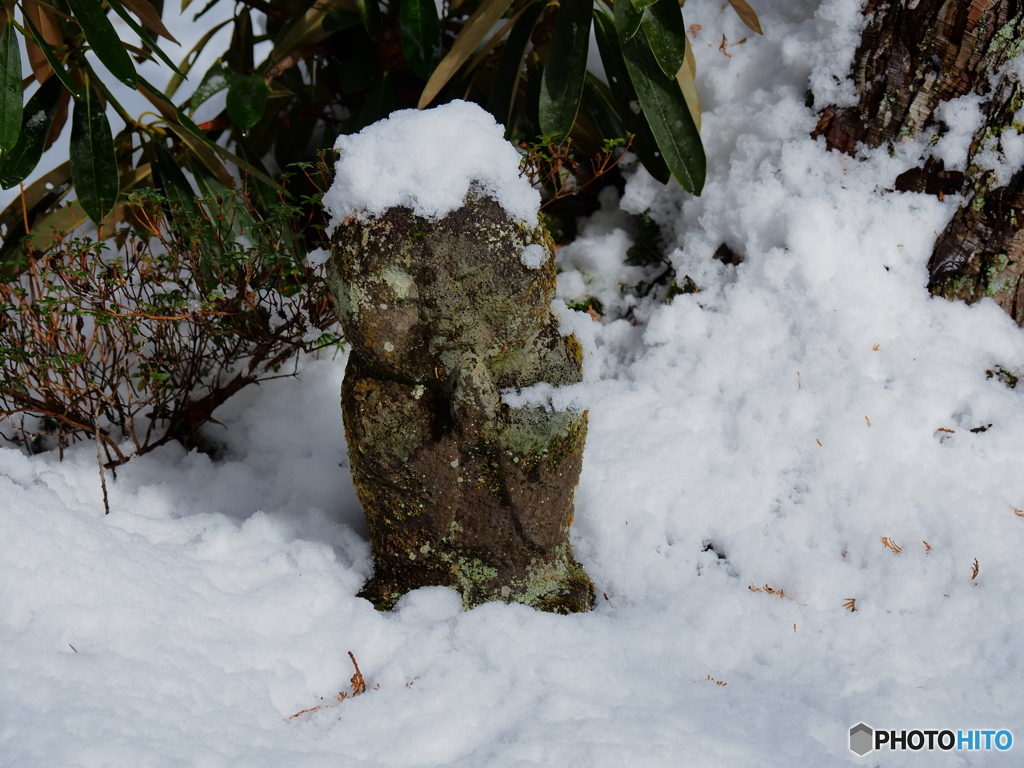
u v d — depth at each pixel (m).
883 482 2.34
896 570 2.13
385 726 1.72
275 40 3.02
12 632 1.71
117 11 2.32
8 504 1.93
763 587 2.18
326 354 2.94
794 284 2.66
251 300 2.50
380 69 3.19
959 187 2.57
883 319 2.60
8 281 2.57
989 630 1.97
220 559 2.15
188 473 2.57
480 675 1.84
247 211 2.69
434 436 1.94
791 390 2.55
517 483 1.97
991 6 2.44
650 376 2.73
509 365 1.93
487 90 3.33
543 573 2.13
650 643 1.99
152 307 2.46
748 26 2.82
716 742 1.64
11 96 2.31
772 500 2.39
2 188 2.49
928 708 1.76
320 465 2.59
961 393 2.48
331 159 3.12
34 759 1.43
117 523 2.22
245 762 1.53
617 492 2.36
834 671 1.90
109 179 2.58
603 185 3.28
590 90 3.00
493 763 1.57
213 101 3.69
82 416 2.50
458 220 1.80
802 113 2.77
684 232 3.00
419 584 2.12
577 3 2.71
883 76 2.61
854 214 2.67
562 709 1.72
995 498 2.28
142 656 1.75
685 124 2.72
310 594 2.02
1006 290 2.56
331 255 1.92
